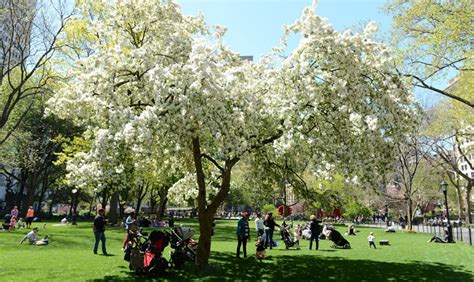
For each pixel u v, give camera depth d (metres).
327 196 13.45
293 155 11.46
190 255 11.87
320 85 10.25
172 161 14.30
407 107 10.19
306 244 20.17
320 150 10.16
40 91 25.14
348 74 9.81
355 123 9.59
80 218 53.25
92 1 19.66
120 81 11.26
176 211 74.06
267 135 11.58
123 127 9.03
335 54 9.68
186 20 13.26
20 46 24.03
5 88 32.47
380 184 10.14
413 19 15.24
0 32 25.06
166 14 12.45
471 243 21.08
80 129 38.47
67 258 12.66
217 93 9.32
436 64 15.14
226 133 9.51
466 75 18.02
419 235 29.62
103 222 14.34
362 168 9.49
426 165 45.06
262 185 15.22
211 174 15.98
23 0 23.25
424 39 15.09
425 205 67.56
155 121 8.86
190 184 16.28
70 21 23.05
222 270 11.24
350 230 29.39
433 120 30.95
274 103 10.66
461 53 14.34
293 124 10.12
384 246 19.81
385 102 9.81
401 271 11.60
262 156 13.54
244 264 12.42
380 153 9.84
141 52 10.39
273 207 55.09
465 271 11.73
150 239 10.48
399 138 9.84
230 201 75.50
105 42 14.29
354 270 11.66
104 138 8.97
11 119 34.56
